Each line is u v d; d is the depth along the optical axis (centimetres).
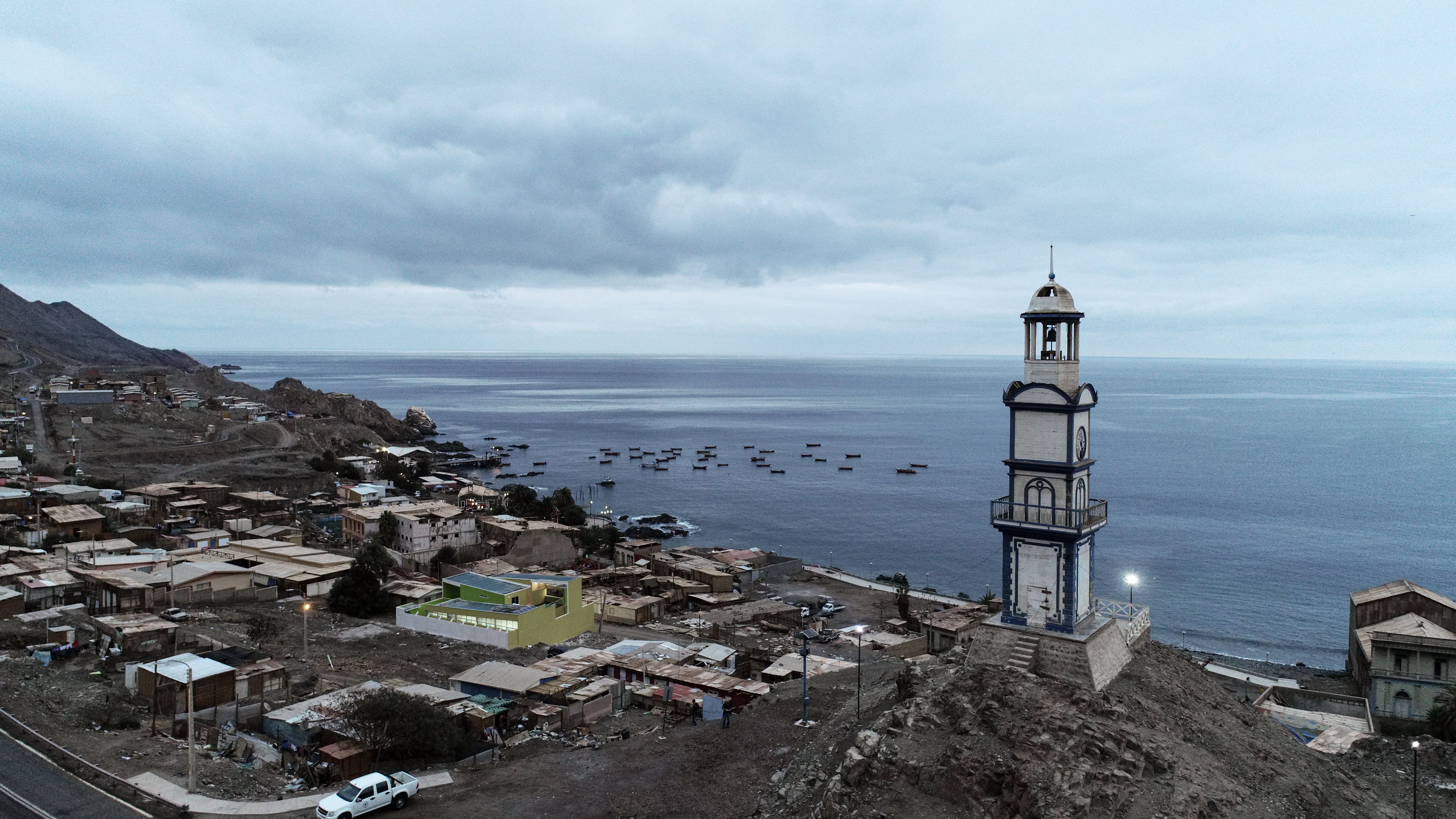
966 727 3488
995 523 4166
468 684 6288
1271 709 6650
